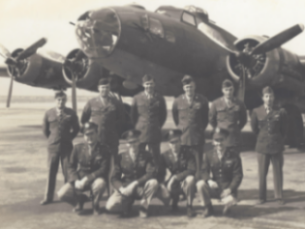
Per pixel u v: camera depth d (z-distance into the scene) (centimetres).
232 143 482
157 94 495
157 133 488
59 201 441
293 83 780
